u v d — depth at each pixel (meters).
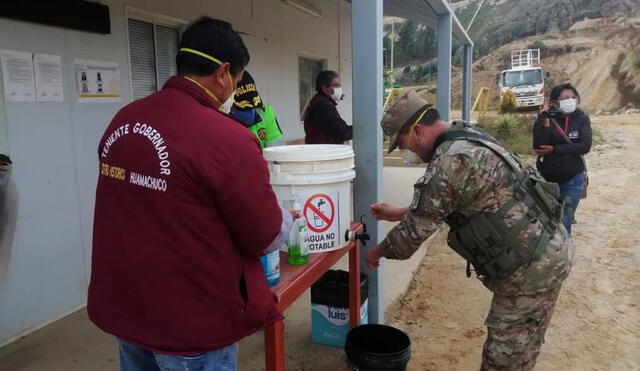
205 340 1.33
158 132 1.30
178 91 1.37
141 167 1.30
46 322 3.23
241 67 1.46
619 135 15.59
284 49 6.61
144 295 1.33
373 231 2.91
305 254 2.03
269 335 1.74
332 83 4.11
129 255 1.33
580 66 34.56
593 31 38.50
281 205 2.12
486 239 1.90
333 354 2.90
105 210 1.39
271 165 2.12
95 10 3.41
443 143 1.93
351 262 2.57
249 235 1.35
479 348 3.06
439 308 3.65
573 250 2.02
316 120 4.12
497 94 35.47
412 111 2.03
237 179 1.28
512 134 15.62
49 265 3.23
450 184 1.84
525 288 1.90
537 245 1.87
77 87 3.35
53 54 3.16
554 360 2.92
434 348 3.06
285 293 1.75
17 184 2.97
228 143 1.28
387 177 8.98
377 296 3.00
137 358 1.52
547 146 4.09
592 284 4.07
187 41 1.40
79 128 3.39
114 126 1.41
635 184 8.41
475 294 3.89
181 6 4.36
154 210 1.29
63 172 3.29
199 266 1.31
